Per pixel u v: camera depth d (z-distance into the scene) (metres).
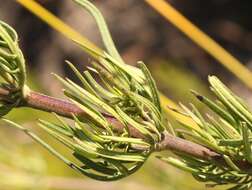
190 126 0.22
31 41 1.44
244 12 1.38
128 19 1.41
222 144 0.20
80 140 0.20
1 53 0.19
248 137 0.20
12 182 0.43
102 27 0.21
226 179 0.22
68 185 0.46
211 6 1.39
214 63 1.29
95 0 1.43
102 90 0.21
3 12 1.45
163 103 0.36
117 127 0.21
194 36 0.44
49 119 0.46
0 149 0.44
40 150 0.48
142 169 0.45
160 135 0.21
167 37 1.37
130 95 0.21
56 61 1.40
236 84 1.15
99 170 0.20
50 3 1.40
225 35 1.37
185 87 0.57
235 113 0.21
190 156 0.21
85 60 1.38
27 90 0.20
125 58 1.38
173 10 0.44
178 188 0.44
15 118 0.46
